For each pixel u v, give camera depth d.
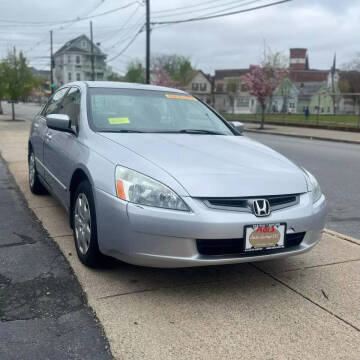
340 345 2.71
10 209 5.53
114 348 2.59
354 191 7.61
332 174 9.37
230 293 3.35
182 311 3.04
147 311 3.02
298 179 3.47
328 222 5.61
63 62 84.75
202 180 3.13
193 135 4.29
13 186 6.94
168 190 3.06
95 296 3.20
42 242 4.34
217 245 3.07
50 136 5.07
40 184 6.12
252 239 3.08
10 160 9.80
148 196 3.07
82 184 3.70
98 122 4.17
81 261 3.77
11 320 2.87
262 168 3.48
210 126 4.74
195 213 2.99
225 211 3.04
